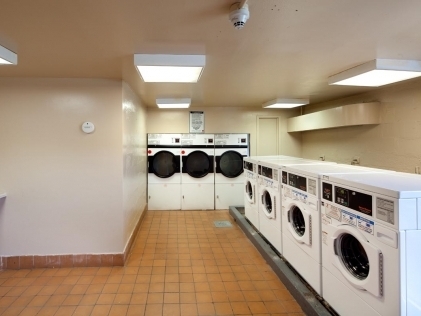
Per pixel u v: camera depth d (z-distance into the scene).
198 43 2.01
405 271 1.44
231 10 1.46
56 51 2.15
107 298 2.44
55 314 2.21
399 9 1.51
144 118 5.23
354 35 1.88
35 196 3.03
